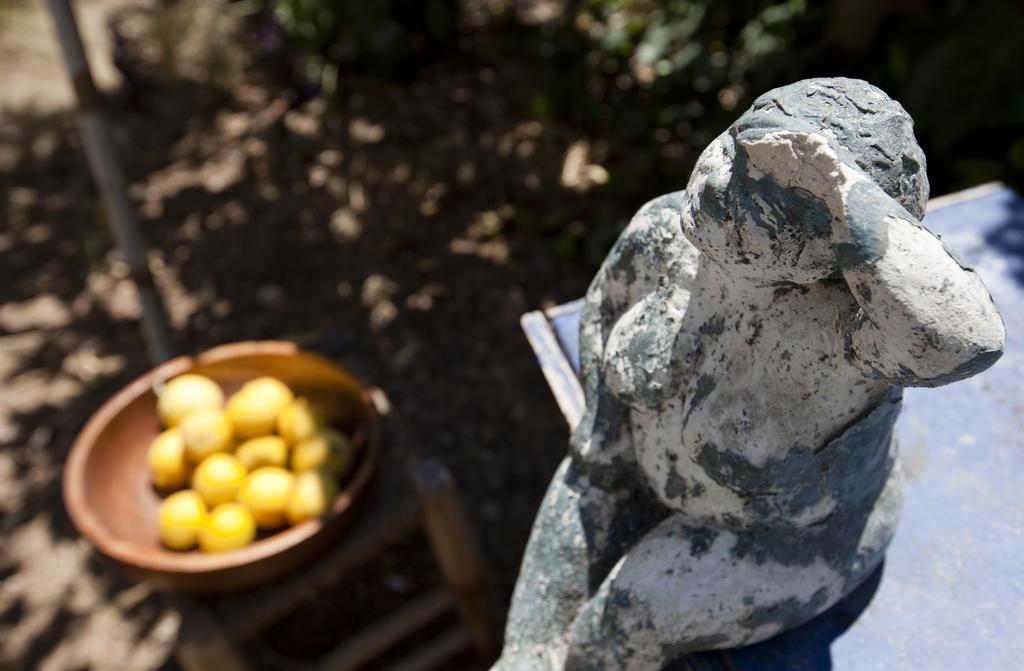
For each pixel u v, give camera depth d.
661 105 3.22
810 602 1.07
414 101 3.78
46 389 3.01
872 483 1.04
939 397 1.38
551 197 3.26
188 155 3.80
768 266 0.83
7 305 3.30
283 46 3.75
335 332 2.47
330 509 1.87
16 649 2.41
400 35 3.72
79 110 2.42
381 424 2.04
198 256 3.36
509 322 2.94
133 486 2.06
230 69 4.09
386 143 3.62
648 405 1.00
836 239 0.77
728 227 0.82
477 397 2.78
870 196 0.75
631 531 1.14
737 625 1.04
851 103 0.80
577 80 3.34
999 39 2.35
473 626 2.22
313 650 2.37
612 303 1.11
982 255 1.56
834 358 0.88
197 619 1.85
